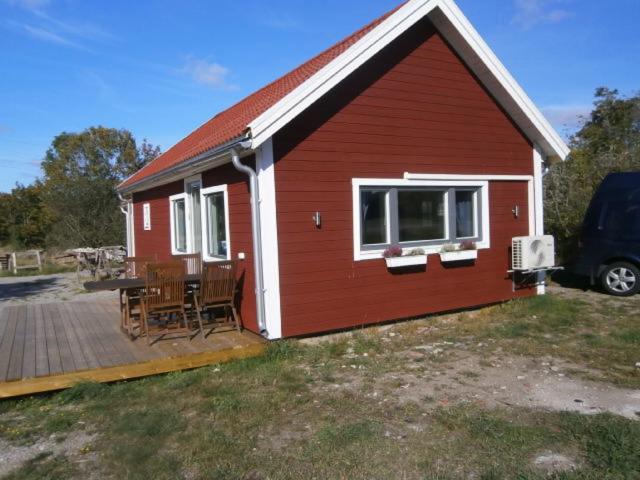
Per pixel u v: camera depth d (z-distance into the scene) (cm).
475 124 938
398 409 507
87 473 397
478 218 962
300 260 745
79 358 640
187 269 902
